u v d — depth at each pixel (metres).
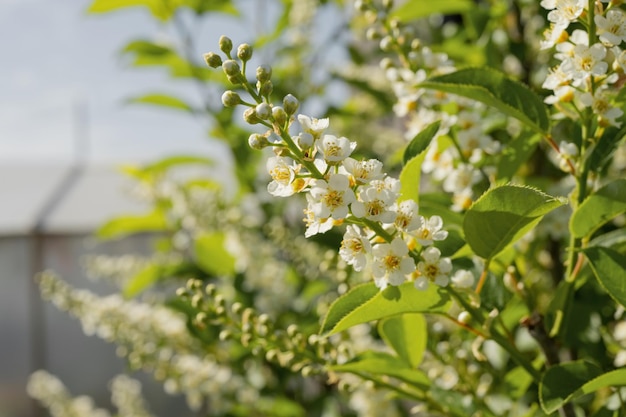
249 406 0.99
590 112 0.51
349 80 1.15
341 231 0.90
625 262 0.48
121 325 0.96
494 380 0.67
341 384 0.61
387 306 0.50
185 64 1.09
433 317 0.68
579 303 0.65
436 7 0.84
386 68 0.62
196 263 1.12
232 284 1.05
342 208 0.45
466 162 0.61
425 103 0.61
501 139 0.74
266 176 1.12
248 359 0.97
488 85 0.53
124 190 1.28
